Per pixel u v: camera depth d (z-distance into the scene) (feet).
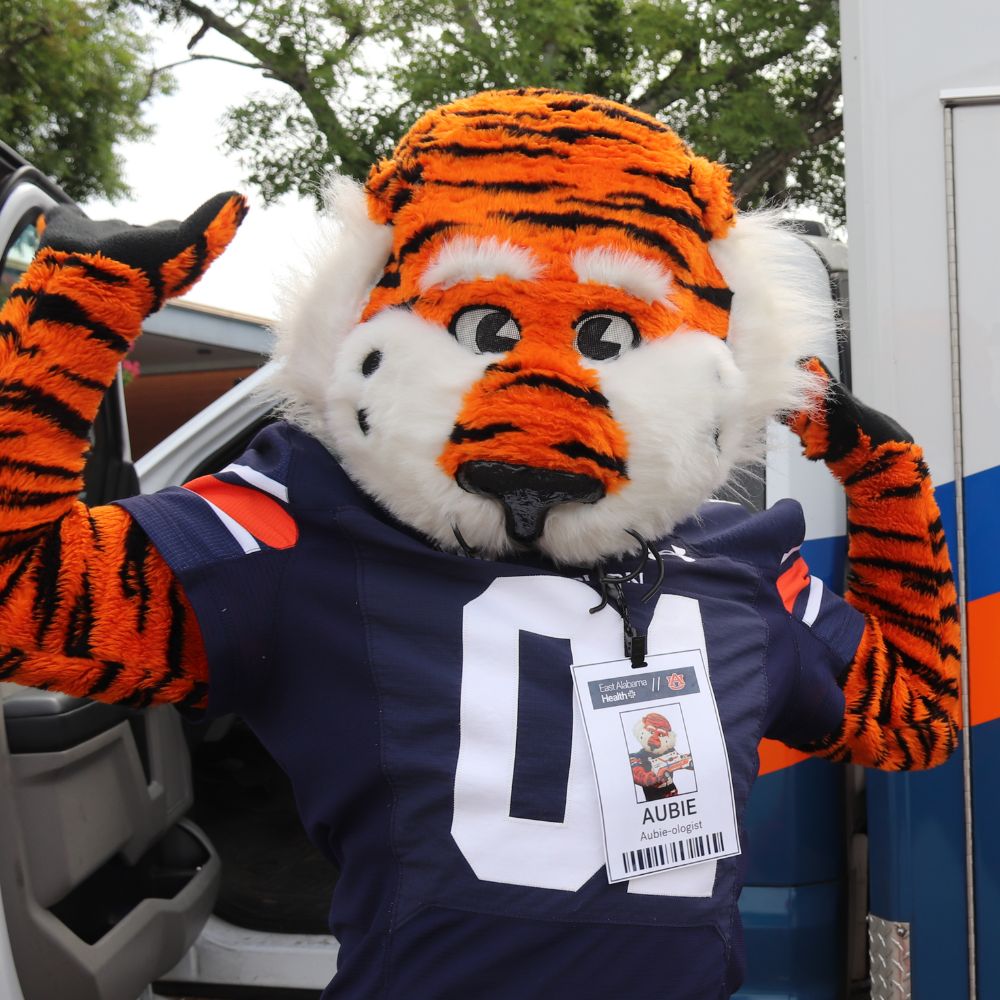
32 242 5.89
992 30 6.13
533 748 3.30
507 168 3.34
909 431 6.16
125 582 3.33
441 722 3.31
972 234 6.13
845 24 6.39
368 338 3.44
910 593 4.55
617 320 3.34
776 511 4.42
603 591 3.51
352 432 3.51
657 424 3.31
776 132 29.14
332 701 3.41
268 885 9.25
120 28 33.01
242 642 3.38
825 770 6.88
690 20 29.89
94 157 33.88
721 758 3.51
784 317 3.87
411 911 3.22
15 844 5.54
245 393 8.95
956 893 6.13
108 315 3.27
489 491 3.25
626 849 3.29
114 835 6.40
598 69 31.35
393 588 3.43
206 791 10.94
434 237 3.34
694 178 3.52
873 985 6.37
